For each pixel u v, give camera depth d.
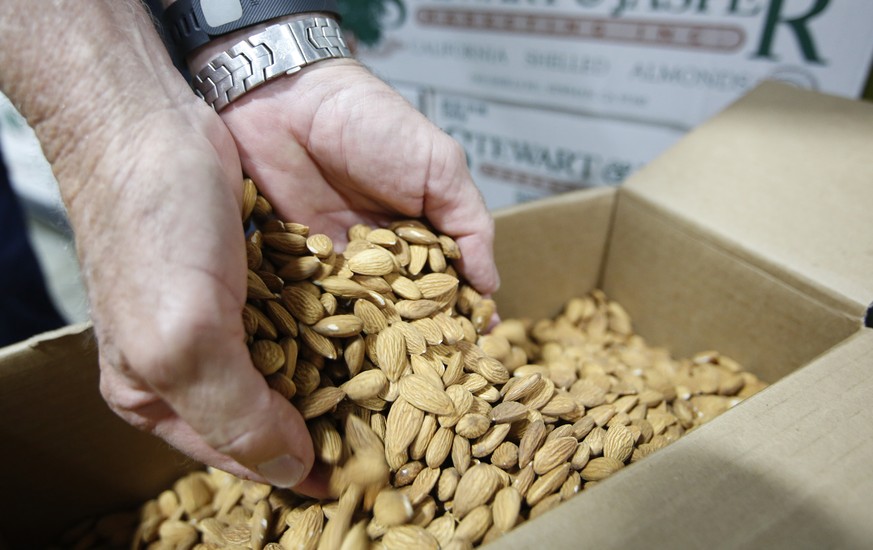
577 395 0.32
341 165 0.33
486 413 0.28
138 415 0.25
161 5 0.33
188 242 0.21
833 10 0.44
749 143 0.39
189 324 0.20
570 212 0.42
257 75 0.31
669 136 0.55
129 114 0.23
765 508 0.21
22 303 0.57
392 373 0.28
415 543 0.24
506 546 0.20
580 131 0.60
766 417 0.23
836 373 0.25
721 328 0.38
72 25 0.23
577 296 0.47
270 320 0.27
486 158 0.69
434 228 0.35
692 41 0.50
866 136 0.36
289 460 0.23
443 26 0.62
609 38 0.54
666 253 0.40
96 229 0.22
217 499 0.35
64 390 0.31
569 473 0.28
